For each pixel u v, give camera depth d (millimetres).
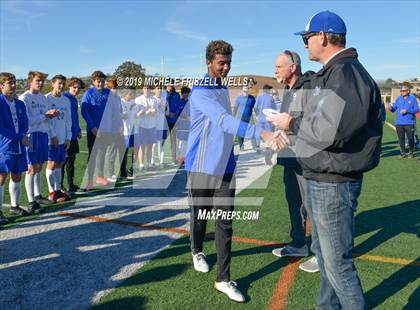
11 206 5062
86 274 3291
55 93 5691
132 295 2926
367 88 1836
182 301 2846
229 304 2814
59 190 5816
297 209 3611
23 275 3262
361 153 1961
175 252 3797
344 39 2084
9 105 4652
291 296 2949
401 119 9984
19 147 4758
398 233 4344
